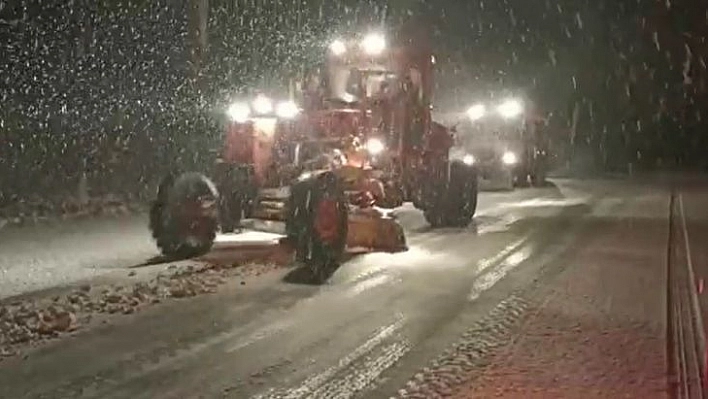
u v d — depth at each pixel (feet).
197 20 67.15
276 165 45.83
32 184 65.00
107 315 28.78
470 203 55.98
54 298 30.83
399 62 51.70
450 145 56.08
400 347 25.58
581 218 62.69
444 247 46.03
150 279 34.88
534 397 21.27
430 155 55.16
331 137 48.67
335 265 38.34
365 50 51.03
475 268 39.52
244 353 24.59
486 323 28.78
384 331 27.43
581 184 110.01
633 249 46.52
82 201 63.36
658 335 27.48
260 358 24.13
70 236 48.44
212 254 41.19
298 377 22.49
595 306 31.71
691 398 21.34
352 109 49.65
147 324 27.68
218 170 46.73
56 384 21.53
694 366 24.08
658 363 24.30
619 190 96.78
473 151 93.04
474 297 33.04
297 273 37.01
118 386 21.45
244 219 46.44
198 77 69.26
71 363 23.30
